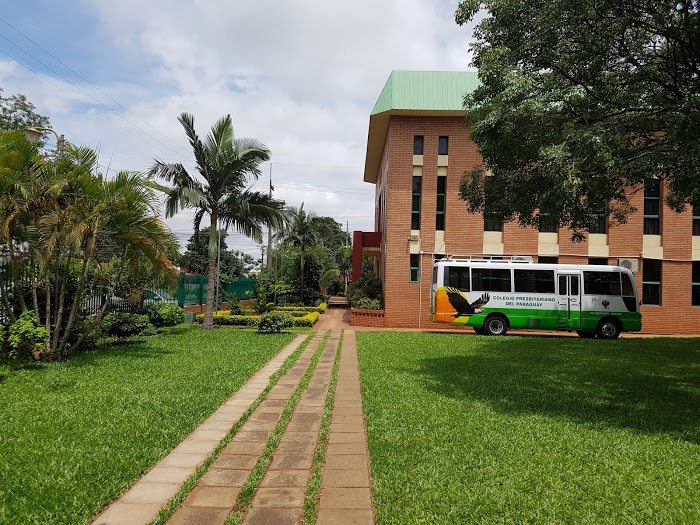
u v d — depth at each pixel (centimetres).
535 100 731
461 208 2053
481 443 515
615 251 2044
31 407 623
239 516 355
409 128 2067
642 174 669
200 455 480
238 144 1736
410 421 594
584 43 704
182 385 771
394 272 2069
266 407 678
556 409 675
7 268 1066
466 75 2067
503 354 1224
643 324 2041
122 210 1005
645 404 715
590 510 365
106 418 577
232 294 2483
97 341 1215
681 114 621
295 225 3119
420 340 1522
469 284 1789
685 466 461
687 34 672
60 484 390
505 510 363
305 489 406
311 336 1645
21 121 2533
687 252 2045
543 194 729
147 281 1380
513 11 765
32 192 926
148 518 348
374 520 352
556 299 1764
